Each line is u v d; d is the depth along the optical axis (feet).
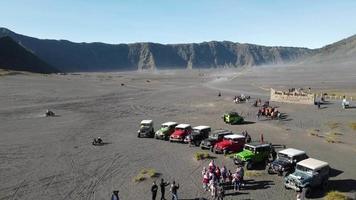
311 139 148.97
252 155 108.78
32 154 128.26
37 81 451.53
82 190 93.91
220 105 249.14
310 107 229.45
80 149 135.74
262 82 494.59
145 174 105.81
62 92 341.41
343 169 109.09
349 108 222.89
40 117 209.05
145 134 155.33
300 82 481.87
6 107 245.65
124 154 128.77
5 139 152.05
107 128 176.96
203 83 487.61
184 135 146.51
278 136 155.43
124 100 288.30
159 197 89.15
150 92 348.59
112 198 79.97
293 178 90.22
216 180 89.04
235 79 596.29
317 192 91.30
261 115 206.28
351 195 88.89
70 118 206.28
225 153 124.47
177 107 247.29
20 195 90.58
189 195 90.27
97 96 314.96
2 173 107.14
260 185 96.12
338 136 154.20
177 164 116.26
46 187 96.02
